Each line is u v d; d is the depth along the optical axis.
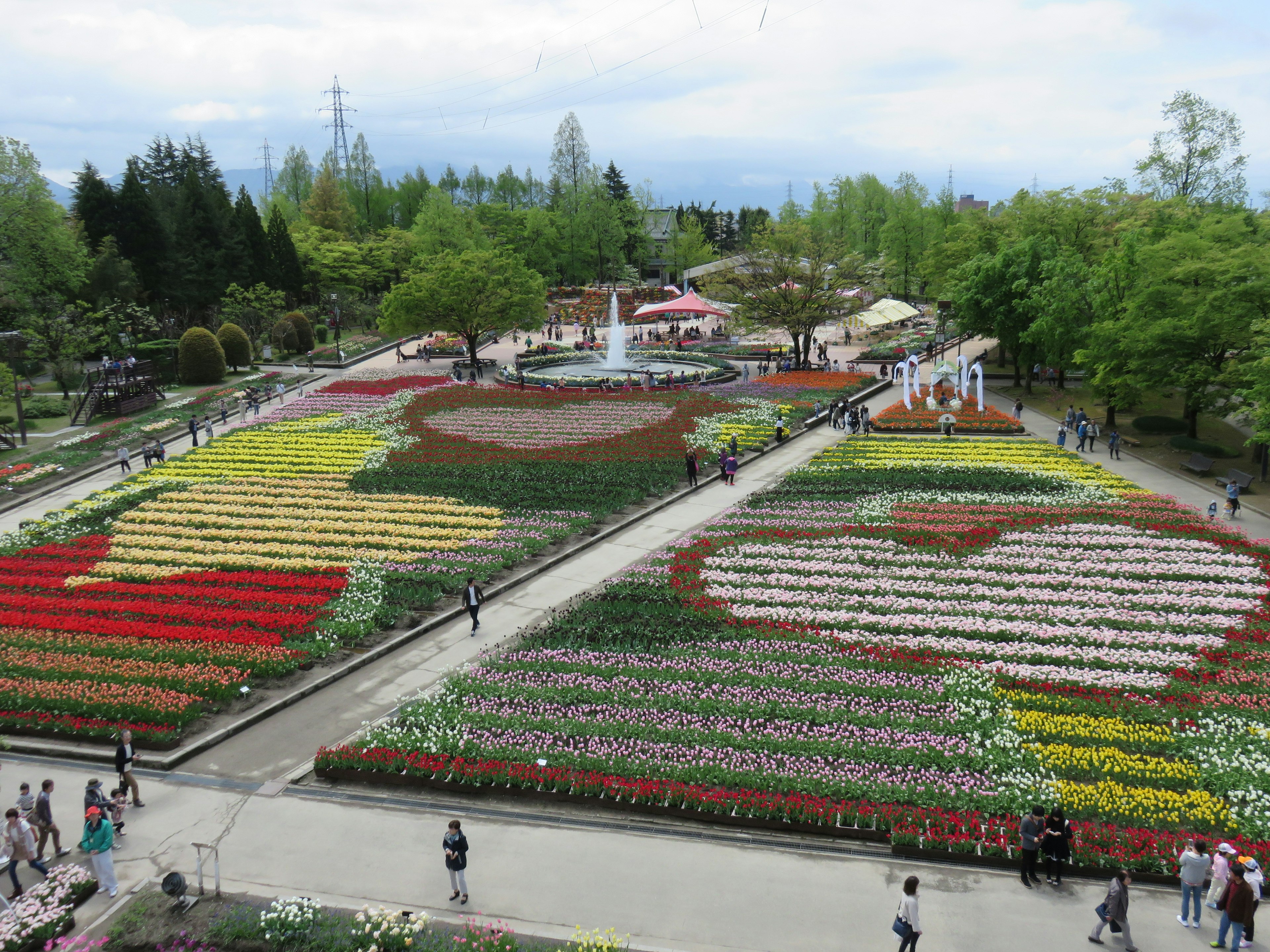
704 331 102.00
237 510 38.72
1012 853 16.28
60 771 20.50
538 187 174.12
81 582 31.02
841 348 89.25
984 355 75.44
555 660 24.42
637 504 39.53
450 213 125.88
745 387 65.12
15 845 16.20
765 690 22.64
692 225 149.00
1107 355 47.66
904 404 57.97
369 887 15.89
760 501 38.84
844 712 21.42
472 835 17.41
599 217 137.50
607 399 61.47
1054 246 64.94
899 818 17.17
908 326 102.44
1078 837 16.44
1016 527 34.38
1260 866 15.59
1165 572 29.88
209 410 60.72
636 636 25.94
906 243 118.06
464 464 45.72
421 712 21.69
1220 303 42.03
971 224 88.19
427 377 71.75
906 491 39.66
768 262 73.50
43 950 14.62
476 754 19.78
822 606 27.84
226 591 29.88
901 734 20.41
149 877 16.34
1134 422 51.62
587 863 16.47
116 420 58.56
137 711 21.97
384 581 30.72
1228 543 32.06
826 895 15.46
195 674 23.91
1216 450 45.22
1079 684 22.72
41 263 70.56
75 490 44.50
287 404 62.19
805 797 17.89
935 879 15.91
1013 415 57.06
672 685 22.97
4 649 25.72
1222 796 17.97
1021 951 14.05
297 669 24.69
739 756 19.56
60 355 64.12
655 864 16.39
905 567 30.97
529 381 67.38
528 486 41.78
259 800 18.92
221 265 89.25
